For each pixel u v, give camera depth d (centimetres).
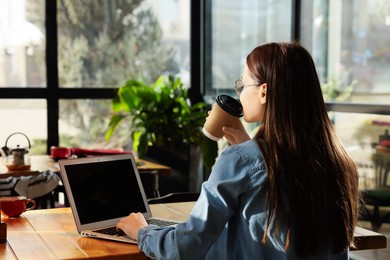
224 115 204
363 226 407
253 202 172
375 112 400
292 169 167
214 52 609
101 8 588
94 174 242
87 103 586
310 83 172
